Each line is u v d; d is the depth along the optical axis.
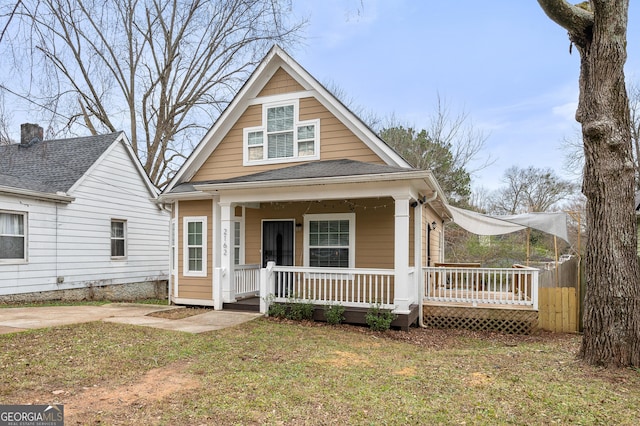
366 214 10.00
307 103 10.45
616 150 5.34
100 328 7.06
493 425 3.46
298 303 8.69
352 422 3.47
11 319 7.75
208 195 10.09
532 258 23.16
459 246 26.03
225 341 6.42
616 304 5.24
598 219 5.43
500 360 5.81
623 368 5.14
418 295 9.30
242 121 11.10
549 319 9.27
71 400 3.86
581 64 5.81
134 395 4.03
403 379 4.73
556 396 4.17
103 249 13.81
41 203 11.61
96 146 14.38
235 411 3.65
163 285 16.67
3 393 3.95
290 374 4.80
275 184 8.53
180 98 21.12
